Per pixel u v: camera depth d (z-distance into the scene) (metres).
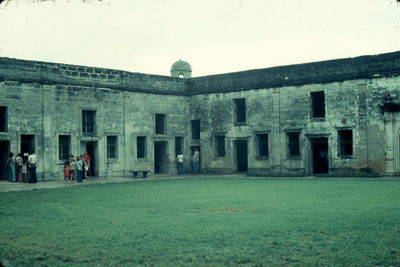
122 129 31.89
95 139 30.34
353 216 11.58
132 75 32.75
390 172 27.44
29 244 9.06
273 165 31.97
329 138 29.77
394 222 10.63
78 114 29.61
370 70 28.23
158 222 11.31
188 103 36.12
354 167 28.80
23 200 16.83
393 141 27.38
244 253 8.00
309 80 30.45
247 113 33.19
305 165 30.66
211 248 8.41
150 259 7.73
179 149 36.09
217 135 34.62
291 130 31.27
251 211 12.91
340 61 29.39
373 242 8.61
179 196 17.45
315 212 12.41
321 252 7.96
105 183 25.81
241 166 34.62
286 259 7.57
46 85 28.11
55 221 11.78
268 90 32.25
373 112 28.09
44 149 27.91
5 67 26.42
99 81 30.75
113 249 8.49
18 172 26.70
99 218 12.15
